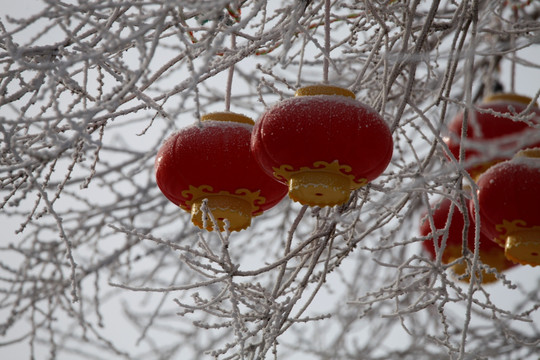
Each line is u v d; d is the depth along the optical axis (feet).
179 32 14.20
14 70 15.71
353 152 15.34
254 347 19.17
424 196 18.49
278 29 16.78
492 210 18.66
